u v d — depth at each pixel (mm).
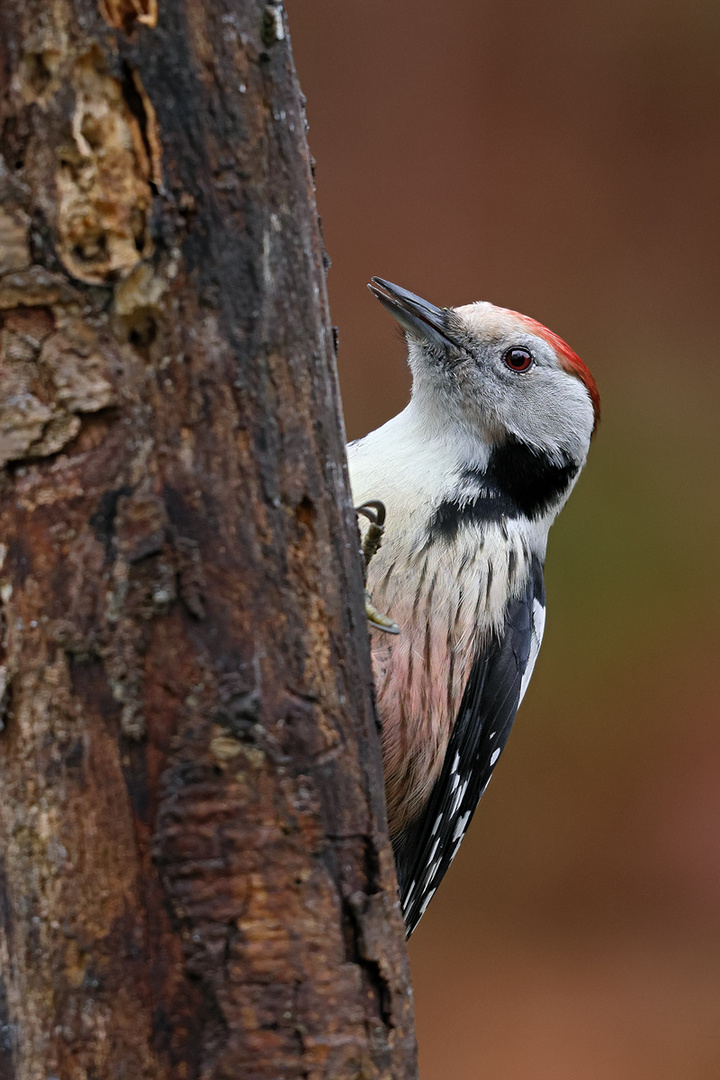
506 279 19922
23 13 3668
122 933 3670
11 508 3752
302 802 3854
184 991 3656
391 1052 3900
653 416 19109
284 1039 3717
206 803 3713
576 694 17453
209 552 3787
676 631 17672
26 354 3736
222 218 3844
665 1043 14102
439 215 20000
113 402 3732
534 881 16969
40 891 3732
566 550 18297
